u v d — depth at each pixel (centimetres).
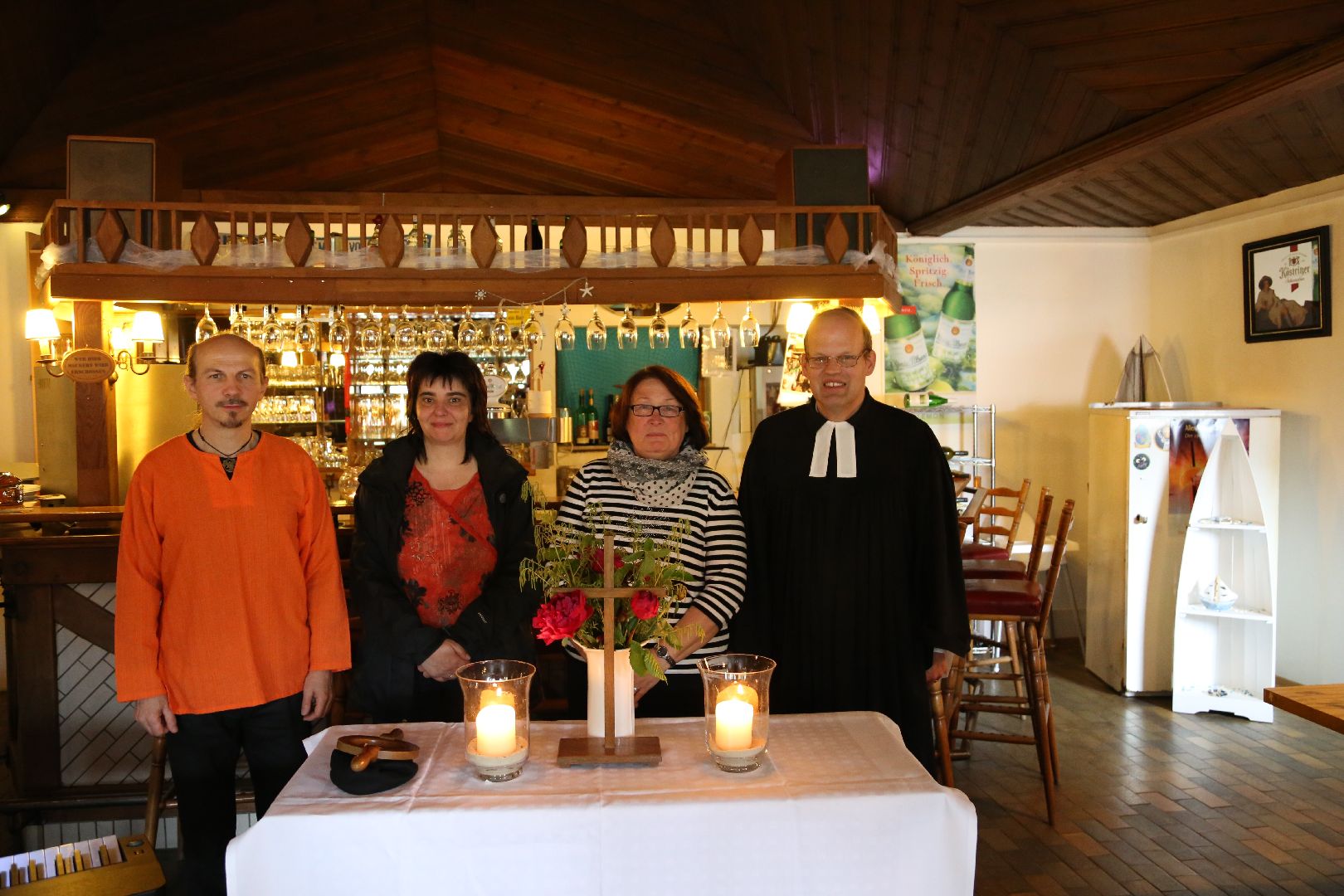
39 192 512
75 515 339
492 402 383
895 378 625
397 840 152
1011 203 518
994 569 398
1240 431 474
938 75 431
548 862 154
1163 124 387
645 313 609
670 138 561
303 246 307
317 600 247
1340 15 303
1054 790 355
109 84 493
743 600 250
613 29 511
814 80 488
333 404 578
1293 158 452
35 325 440
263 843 150
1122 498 493
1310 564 489
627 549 218
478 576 243
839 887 158
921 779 166
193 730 235
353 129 554
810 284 319
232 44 488
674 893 156
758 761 172
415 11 491
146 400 508
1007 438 632
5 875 253
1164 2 330
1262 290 521
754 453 260
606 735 175
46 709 328
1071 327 632
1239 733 433
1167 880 299
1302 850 318
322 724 326
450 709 241
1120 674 499
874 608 245
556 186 620
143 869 257
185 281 301
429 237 321
